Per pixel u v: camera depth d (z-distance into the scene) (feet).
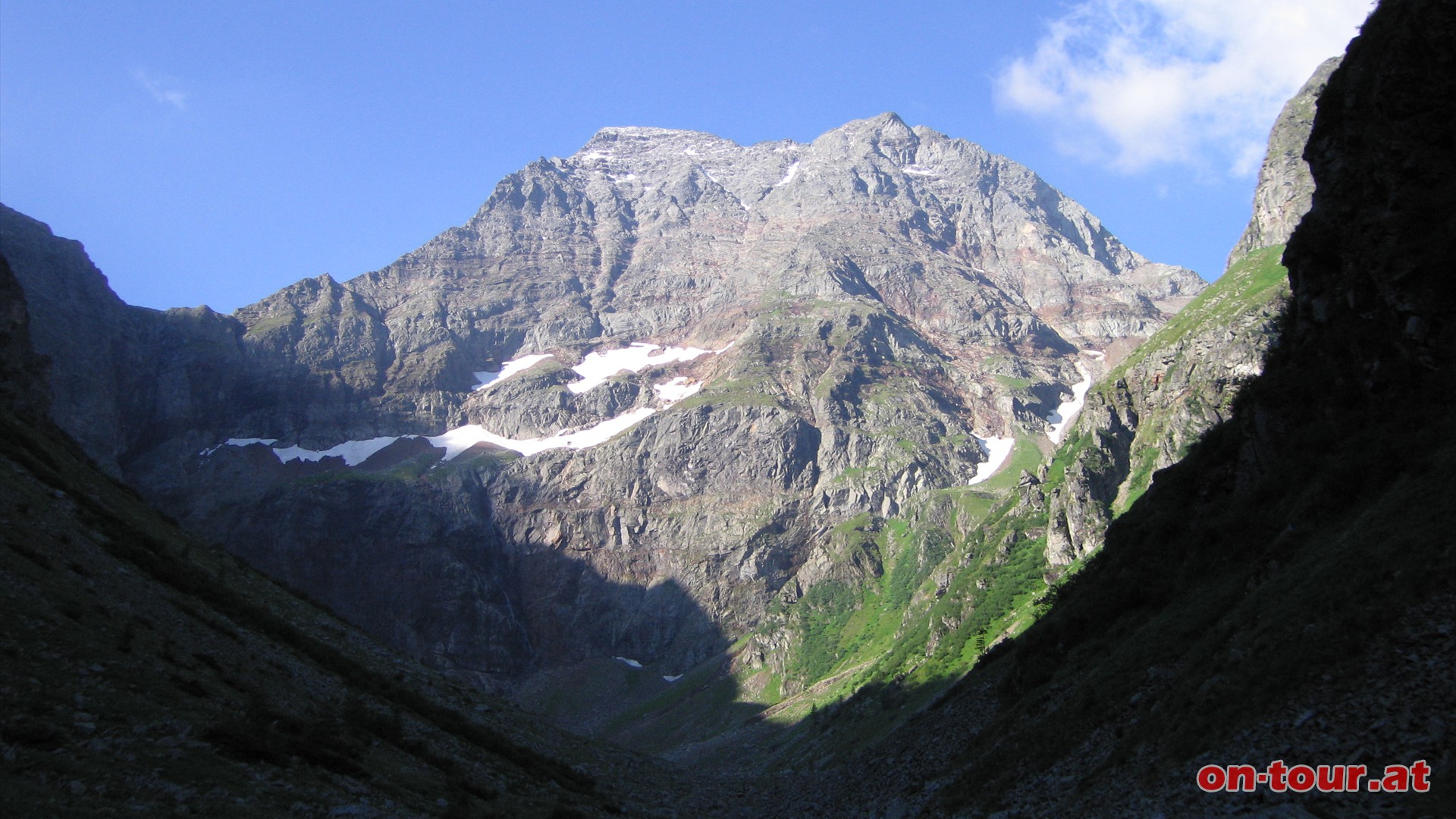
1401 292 170.81
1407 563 115.75
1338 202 204.44
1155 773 126.11
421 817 147.64
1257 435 211.00
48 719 119.34
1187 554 219.61
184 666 164.55
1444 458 132.46
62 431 361.10
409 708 256.32
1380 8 209.15
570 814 205.98
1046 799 152.56
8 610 144.46
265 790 127.75
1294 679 115.75
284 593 362.12
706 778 537.24
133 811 105.60
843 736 499.10
